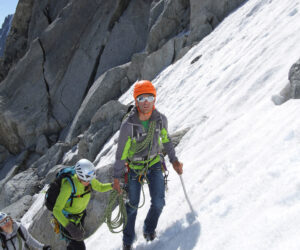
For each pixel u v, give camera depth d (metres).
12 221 3.89
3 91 20.39
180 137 5.94
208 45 10.93
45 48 20.52
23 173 14.61
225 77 7.11
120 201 3.28
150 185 3.20
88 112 15.51
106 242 4.27
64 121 18.03
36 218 6.24
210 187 3.23
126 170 3.24
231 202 2.64
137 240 3.65
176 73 11.38
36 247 3.95
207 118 6.02
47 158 14.91
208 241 2.44
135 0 18.56
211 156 4.03
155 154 3.20
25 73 20.28
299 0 7.29
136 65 15.14
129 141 3.04
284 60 5.41
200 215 2.92
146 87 2.85
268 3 9.41
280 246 1.84
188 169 4.15
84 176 3.15
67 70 19.34
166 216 3.43
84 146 12.40
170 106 9.09
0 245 3.85
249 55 6.97
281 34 6.43
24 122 18.03
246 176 2.82
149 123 3.02
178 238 2.90
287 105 3.69
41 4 23.41
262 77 5.45
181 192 3.69
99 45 18.72
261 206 2.29
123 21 18.19
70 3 20.75
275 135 3.14
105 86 15.48
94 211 5.25
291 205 2.09
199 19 12.58
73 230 3.21
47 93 19.20
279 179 2.41
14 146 18.52
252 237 2.07
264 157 2.88
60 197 3.20
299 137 2.81
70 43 19.81
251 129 3.88
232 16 11.20
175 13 14.59
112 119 11.88
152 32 15.05
